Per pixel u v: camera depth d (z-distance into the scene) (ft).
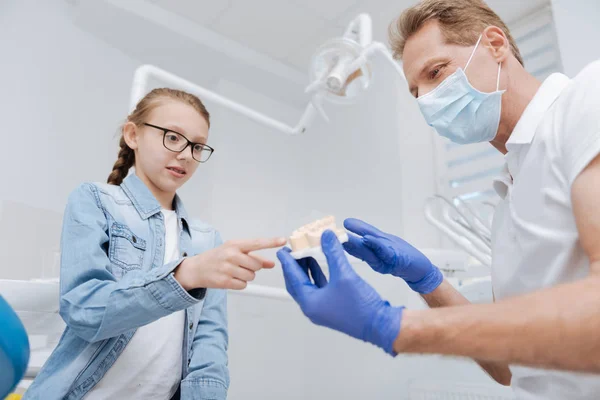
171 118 3.38
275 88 10.57
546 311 1.52
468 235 5.30
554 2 6.65
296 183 10.77
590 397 2.09
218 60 9.53
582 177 1.86
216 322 3.26
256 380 8.30
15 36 7.09
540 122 2.43
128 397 2.67
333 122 10.44
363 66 4.48
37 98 7.21
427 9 2.92
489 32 2.78
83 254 2.59
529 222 2.40
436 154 8.52
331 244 1.94
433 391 6.06
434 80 2.90
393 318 1.74
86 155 7.88
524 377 2.47
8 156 6.59
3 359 0.94
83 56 8.26
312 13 8.65
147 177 3.41
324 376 8.27
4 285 3.37
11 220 6.36
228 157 9.70
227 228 9.25
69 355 2.62
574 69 6.20
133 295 2.29
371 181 8.93
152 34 8.74
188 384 2.82
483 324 1.58
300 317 9.14
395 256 2.88
